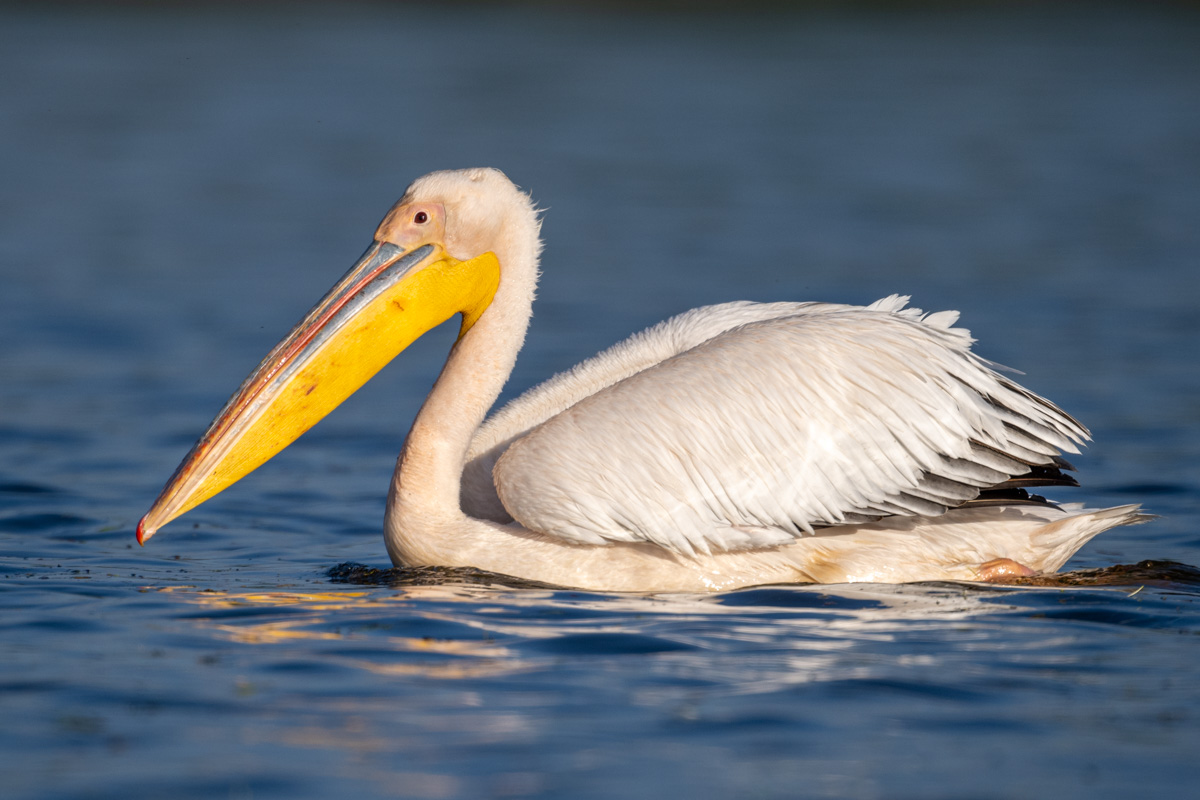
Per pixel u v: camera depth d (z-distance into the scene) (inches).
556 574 414.6
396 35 3097.9
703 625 362.0
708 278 1103.0
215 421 426.9
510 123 1989.4
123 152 1745.8
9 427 693.9
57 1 3513.8
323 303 438.6
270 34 3063.5
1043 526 423.2
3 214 1353.3
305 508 565.3
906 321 416.5
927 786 261.9
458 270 444.1
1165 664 331.3
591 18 3442.4
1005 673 324.2
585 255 1214.9
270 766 269.1
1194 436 662.5
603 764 270.7
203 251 1213.7
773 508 398.0
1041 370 798.5
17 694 307.6
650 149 1807.3
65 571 440.8
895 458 400.2
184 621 367.9
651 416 401.7
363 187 1546.5
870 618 369.7
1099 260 1151.0
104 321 956.0
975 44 2913.4
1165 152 1750.7
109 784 260.5
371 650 339.9
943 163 1700.3
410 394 816.3
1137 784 263.6
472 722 292.4
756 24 3304.6
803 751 278.1
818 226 1338.6
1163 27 3166.8
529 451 411.2
